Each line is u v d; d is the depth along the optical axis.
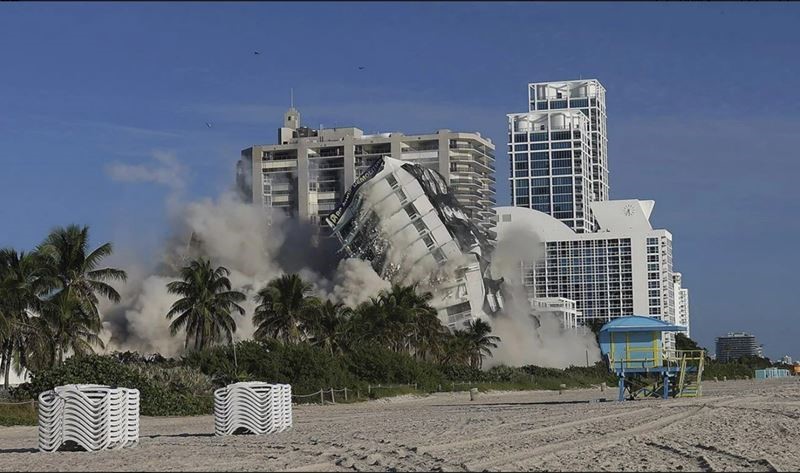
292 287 94.69
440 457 24.91
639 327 58.12
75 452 28.58
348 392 77.25
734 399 54.78
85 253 69.38
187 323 86.44
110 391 29.22
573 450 26.94
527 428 34.88
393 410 59.47
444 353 122.94
